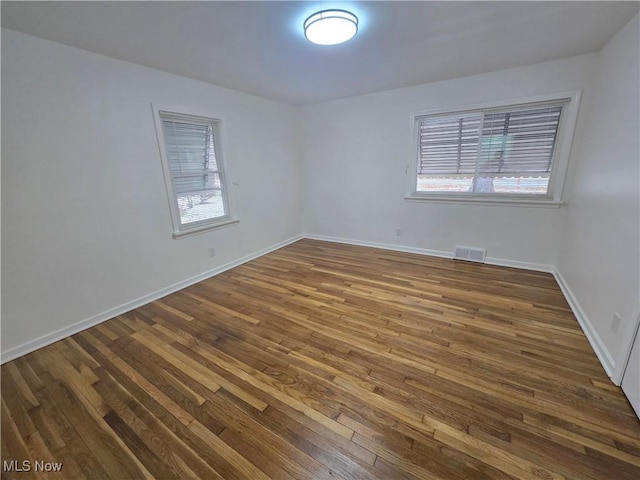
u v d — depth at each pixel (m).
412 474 1.21
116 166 2.52
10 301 2.00
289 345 2.11
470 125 3.43
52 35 1.97
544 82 2.90
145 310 2.70
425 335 2.17
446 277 3.23
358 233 4.65
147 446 1.37
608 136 2.20
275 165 4.38
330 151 4.54
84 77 2.25
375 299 2.77
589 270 2.26
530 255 3.38
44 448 1.38
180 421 1.50
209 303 2.80
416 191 4.04
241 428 1.45
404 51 2.46
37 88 2.01
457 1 1.71
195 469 1.26
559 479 1.17
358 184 4.43
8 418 1.54
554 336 2.11
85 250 2.37
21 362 1.99
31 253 2.08
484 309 2.52
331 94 3.89
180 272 3.17
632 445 1.30
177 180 3.14
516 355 1.92
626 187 1.79
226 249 3.71
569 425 1.40
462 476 1.19
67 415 1.55
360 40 2.21
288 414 1.52
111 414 1.55
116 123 2.48
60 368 1.93
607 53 2.38
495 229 3.53
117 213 2.56
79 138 2.26
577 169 2.88
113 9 1.68
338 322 2.39
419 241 4.11
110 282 2.56
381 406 1.55
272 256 4.22
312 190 4.93
